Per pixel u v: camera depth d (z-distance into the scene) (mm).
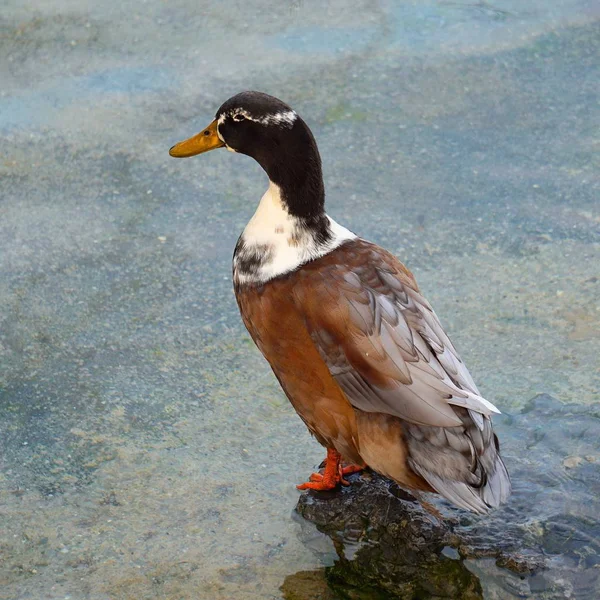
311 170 6500
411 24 13188
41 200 10281
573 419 7438
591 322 8461
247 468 7219
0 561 6473
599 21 13141
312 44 12797
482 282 8992
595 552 6375
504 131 11156
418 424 6105
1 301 8922
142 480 7109
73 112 11602
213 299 8969
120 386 8000
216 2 13797
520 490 6844
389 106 11602
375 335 6215
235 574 6355
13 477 7145
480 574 6266
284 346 6523
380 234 9656
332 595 6176
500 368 8016
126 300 8945
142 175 10625
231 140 6871
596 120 11281
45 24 13258
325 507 6836
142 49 12773
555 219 9773
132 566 6434
